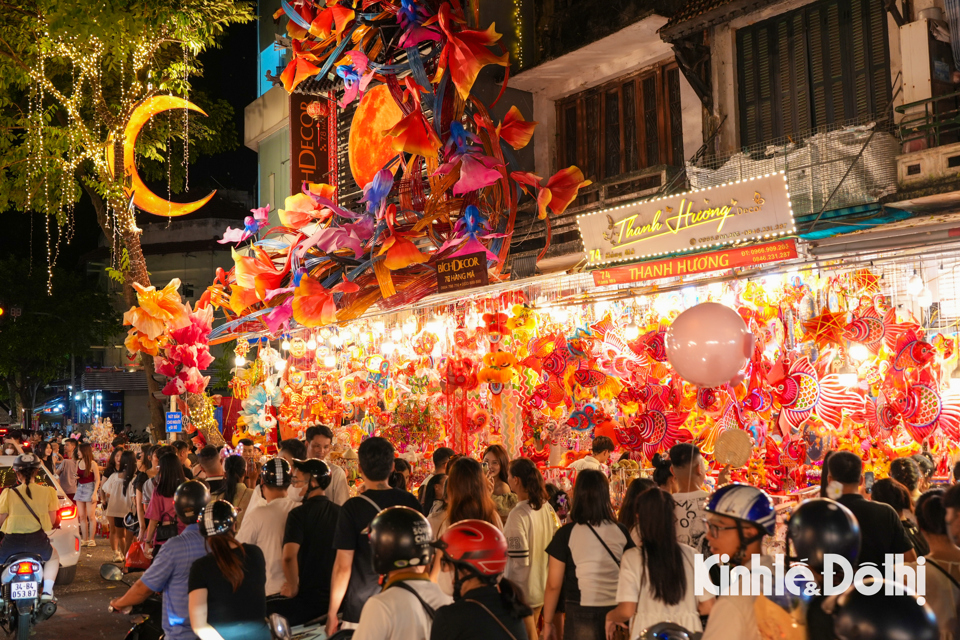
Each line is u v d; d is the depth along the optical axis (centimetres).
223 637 411
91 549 1363
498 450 655
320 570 542
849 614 215
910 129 888
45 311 3997
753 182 761
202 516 423
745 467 764
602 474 482
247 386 1392
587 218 930
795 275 780
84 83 1836
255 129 2330
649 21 1170
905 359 673
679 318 569
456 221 1075
